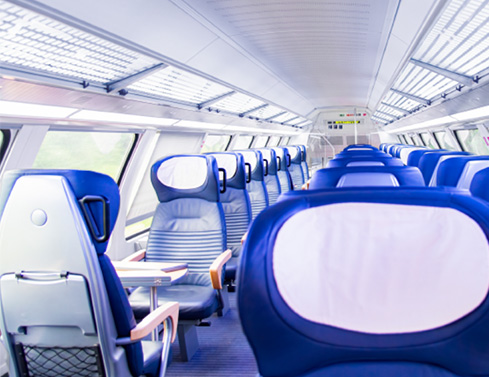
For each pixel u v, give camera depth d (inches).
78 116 154.5
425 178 159.9
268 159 277.9
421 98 303.9
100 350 74.1
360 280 39.3
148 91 197.3
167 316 87.5
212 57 184.5
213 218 139.2
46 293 71.4
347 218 39.7
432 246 38.8
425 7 120.3
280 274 39.2
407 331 39.5
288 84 328.8
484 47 153.9
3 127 124.9
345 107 663.1
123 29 122.7
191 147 300.7
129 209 240.2
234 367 119.0
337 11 153.6
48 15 96.5
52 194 67.4
